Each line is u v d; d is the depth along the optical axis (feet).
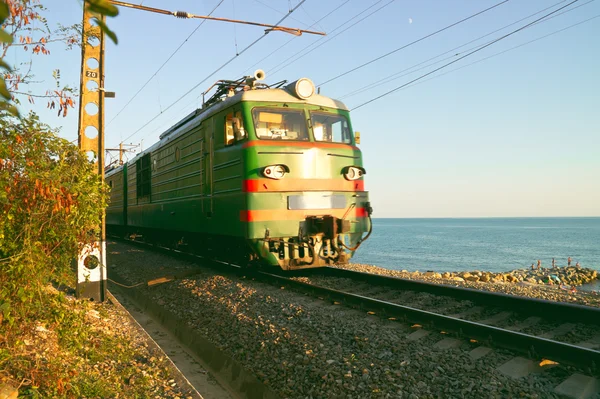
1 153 12.39
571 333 19.01
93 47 27.04
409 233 563.07
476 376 14.80
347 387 14.70
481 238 426.10
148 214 51.21
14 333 14.37
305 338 18.75
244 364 18.25
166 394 15.05
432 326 19.79
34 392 12.41
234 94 34.68
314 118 32.48
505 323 20.98
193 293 28.96
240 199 29.78
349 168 32.68
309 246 30.63
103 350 17.80
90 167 16.80
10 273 13.43
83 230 17.21
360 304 24.00
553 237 449.06
